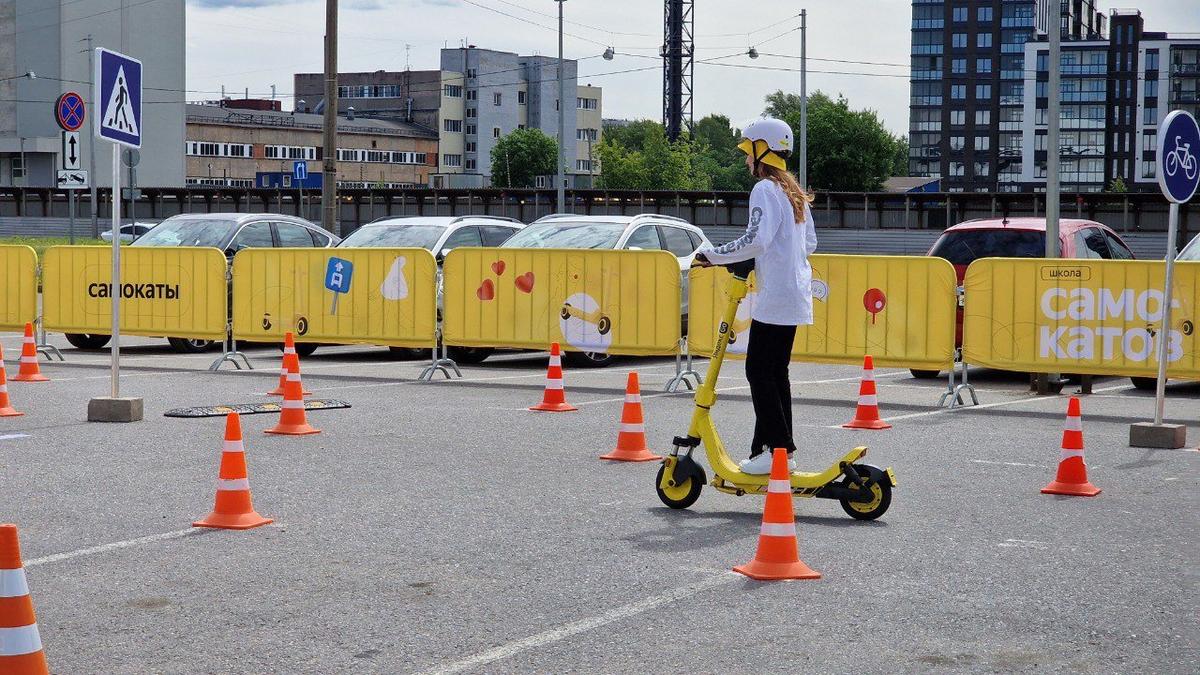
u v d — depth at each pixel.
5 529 4.21
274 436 10.65
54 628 5.41
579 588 6.04
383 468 9.20
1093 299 13.07
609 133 194.38
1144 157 156.62
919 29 186.50
